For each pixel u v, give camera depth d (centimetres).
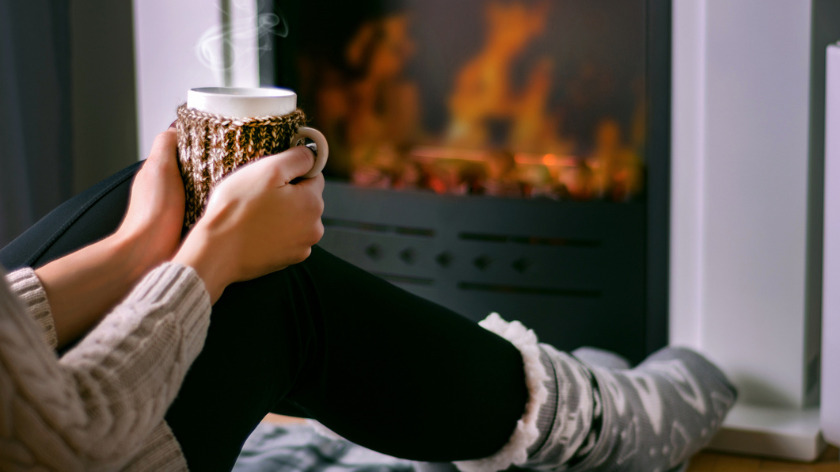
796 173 141
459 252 161
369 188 164
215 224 71
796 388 147
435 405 86
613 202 153
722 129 144
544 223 157
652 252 152
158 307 61
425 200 161
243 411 73
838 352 129
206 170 77
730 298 148
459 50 162
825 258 128
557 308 159
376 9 164
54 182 175
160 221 78
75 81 180
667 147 148
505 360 94
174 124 90
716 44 142
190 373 69
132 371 57
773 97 140
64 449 51
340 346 82
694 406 126
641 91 152
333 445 143
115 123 187
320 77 169
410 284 166
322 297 82
